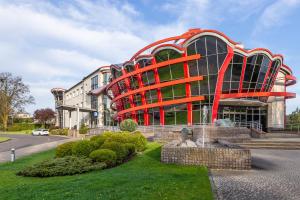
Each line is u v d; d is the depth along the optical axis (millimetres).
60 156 13469
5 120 79125
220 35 35344
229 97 35781
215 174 10602
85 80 73438
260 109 42031
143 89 41469
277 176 10234
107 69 62375
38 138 42562
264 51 36875
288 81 46906
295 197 7418
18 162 15141
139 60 42656
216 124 31672
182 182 8656
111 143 13820
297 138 26297
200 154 12062
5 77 79062
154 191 7547
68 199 7008
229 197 7375
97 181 9008
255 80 37250
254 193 7797
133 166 12570
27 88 81500
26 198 7328
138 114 44250
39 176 11008
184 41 37625
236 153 11664
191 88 37781
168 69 39406
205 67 36750
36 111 101312
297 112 71000
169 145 13359
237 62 36188
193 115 37531
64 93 97375
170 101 38531
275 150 19281
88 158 12602
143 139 18406
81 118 73875
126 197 7000
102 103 61469
